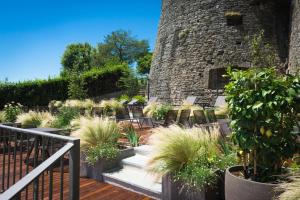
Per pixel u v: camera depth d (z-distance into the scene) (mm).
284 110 2486
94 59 45344
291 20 12258
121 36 47719
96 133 4527
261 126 2426
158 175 3344
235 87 2578
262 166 2654
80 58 42531
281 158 2611
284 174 2502
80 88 18703
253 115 2434
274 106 2385
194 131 3539
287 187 2145
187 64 13953
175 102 14289
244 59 12797
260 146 2455
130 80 21422
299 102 2502
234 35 13148
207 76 13219
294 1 11836
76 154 2441
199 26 13836
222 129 3641
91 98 20750
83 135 4512
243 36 13086
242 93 2484
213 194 3033
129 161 4387
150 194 3561
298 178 2221
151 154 3350
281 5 13164
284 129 2516
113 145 4562
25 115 7480
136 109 8461
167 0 15633
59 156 2170
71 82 18875
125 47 47938
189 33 14102
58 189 3793
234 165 2990
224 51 13141
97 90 21156
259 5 13258
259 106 2342
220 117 6402
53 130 4945
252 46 11922
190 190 3023
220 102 10414
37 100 18938
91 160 4258
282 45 12898
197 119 5781
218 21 13469
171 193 3205
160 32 16203
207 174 2943
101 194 3662
